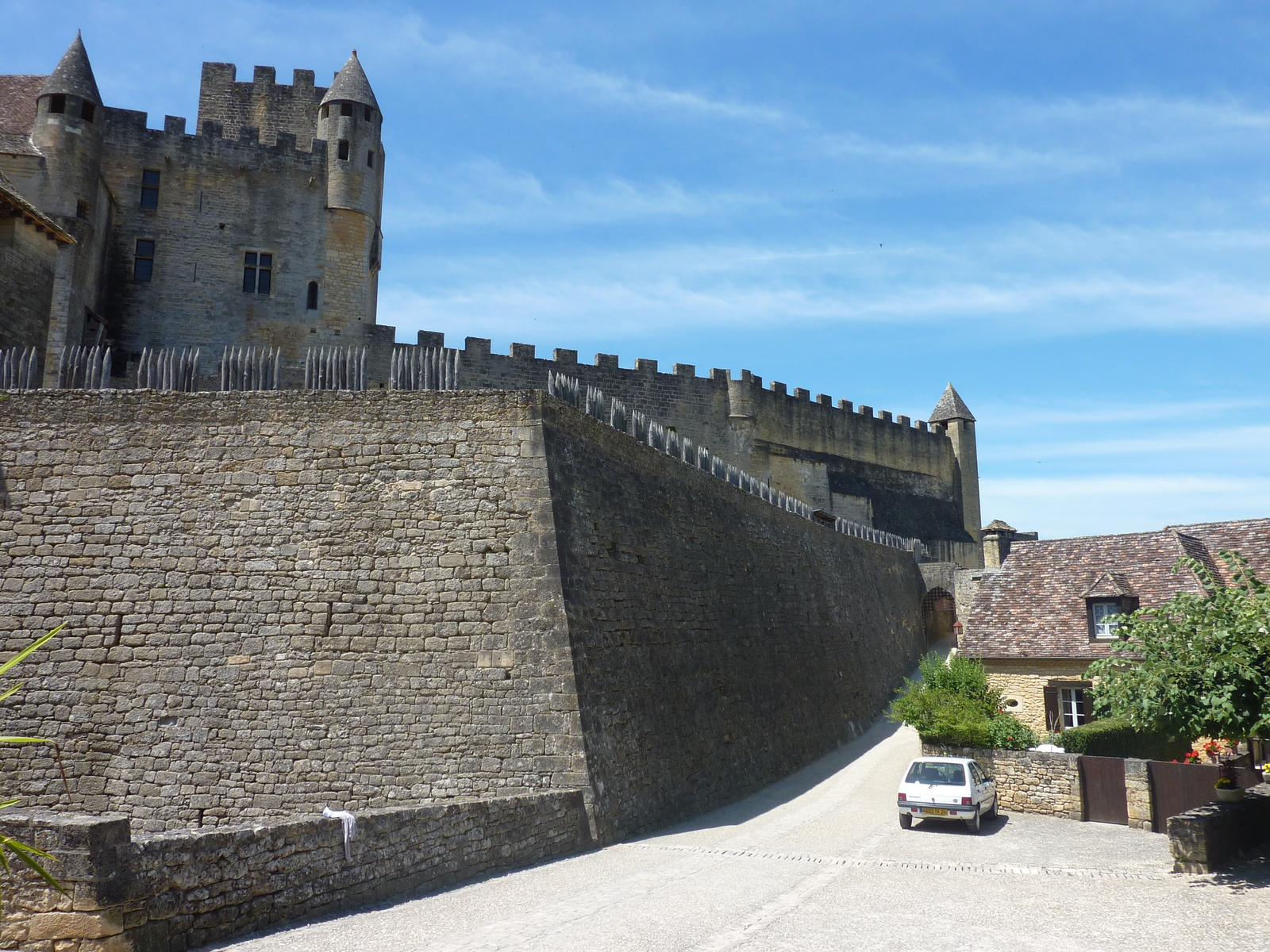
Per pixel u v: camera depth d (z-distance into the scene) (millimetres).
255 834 9227
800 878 12641
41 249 23516
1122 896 11859
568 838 13961
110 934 7711
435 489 16000
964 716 21125
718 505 23906
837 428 57688
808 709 26219
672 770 17578
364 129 39781
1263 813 15219
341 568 15734
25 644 15680
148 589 15852
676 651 19297
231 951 8359
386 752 14883
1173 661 13297
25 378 17625
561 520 15977
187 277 36688
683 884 11984
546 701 14844
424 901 10586
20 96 35000
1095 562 25969
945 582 47125
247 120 41781
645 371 47438
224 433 16531
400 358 17531
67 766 15227
